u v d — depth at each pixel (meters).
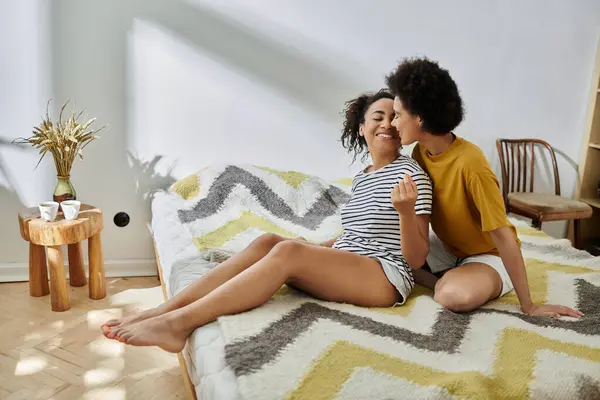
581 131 3.29
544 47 3.12
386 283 1.66
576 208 2.98
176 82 2.73
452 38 3.01
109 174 2.74
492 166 3.23
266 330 1.42
